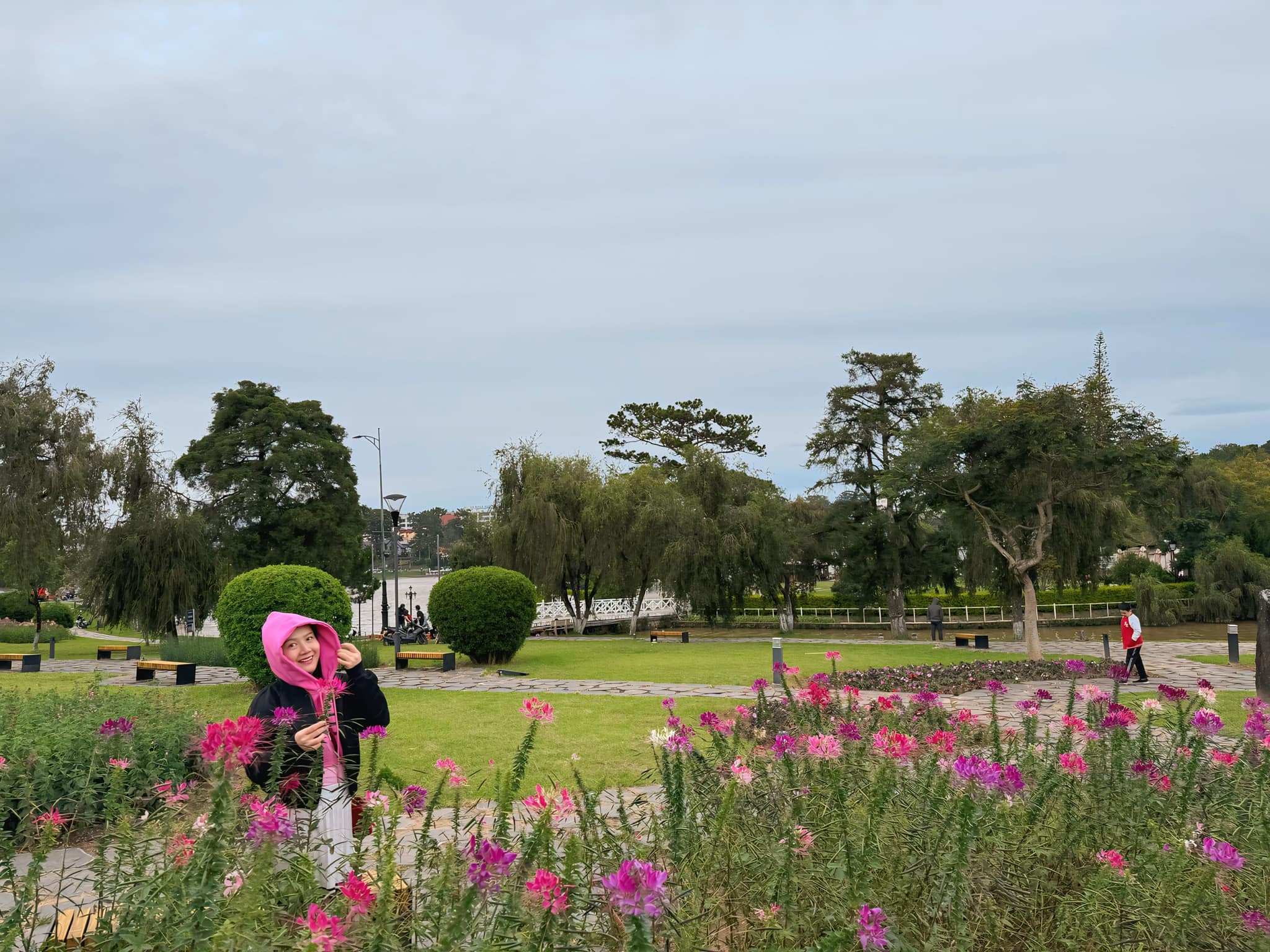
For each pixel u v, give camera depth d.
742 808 3.57
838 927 2.73
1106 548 31.94
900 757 3.79
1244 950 2.78
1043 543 24.00
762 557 33.31
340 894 2.57
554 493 33.50
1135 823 3.70
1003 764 4.34
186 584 29.05
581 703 13.40
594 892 2.90
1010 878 3.12
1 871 3.18
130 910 2.58
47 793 6.07
